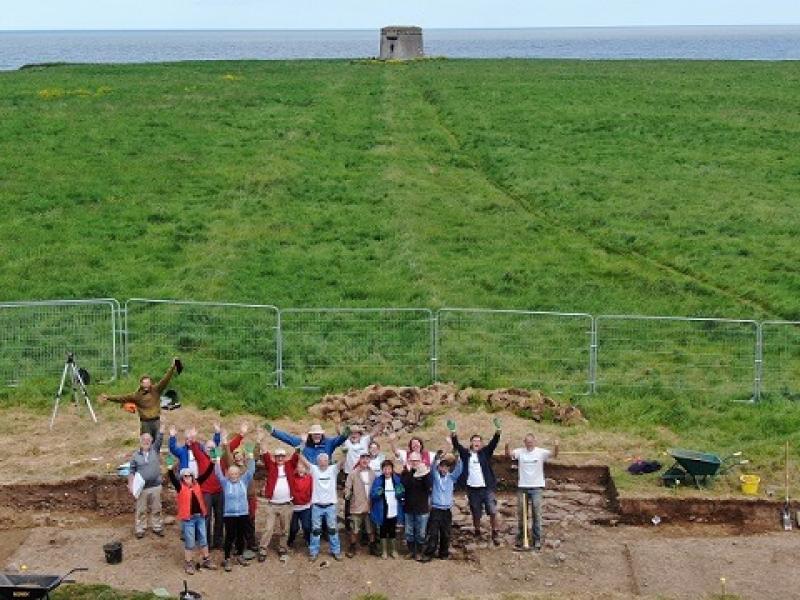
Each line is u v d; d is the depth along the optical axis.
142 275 35.91
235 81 78.50
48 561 19.27
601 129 60.34
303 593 18.36
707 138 57.75
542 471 20.31
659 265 38.34
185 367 28.16
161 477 20.45
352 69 93.19
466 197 47.34
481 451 20.19
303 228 41.97
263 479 22.22
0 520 21.05
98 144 53.06
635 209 44.62
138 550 19.78
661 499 21.03
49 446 23.83
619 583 18.70
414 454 19.78
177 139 55.00
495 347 29.66
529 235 41.91
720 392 27.03
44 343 29.38
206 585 18.53
